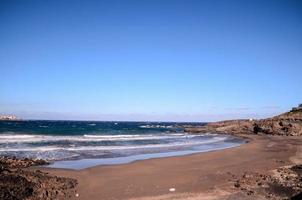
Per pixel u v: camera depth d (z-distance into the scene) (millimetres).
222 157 25594
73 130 63000
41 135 45062
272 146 37156
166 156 26422
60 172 17281
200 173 18500
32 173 14562
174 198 13094
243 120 92062
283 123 68750
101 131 64875
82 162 21703
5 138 38375
